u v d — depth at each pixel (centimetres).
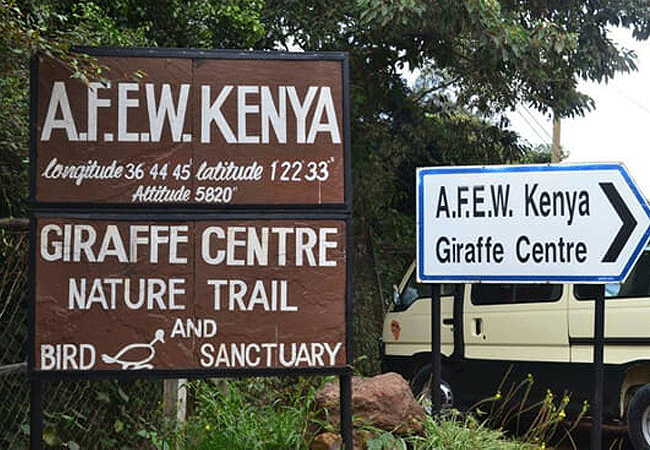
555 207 532
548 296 870
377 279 1320
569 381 839
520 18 1173
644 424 780
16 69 509
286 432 530
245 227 455
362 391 555
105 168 449
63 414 529
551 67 1170
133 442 575
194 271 450
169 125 455
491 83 1236
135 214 448
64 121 447
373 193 1282
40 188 443
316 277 457
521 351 884
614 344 806
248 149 459
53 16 590
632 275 802
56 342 438
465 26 1026
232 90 461
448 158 1384
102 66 451
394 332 1045
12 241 514
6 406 518
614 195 520
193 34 891
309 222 458
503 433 669
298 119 463
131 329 444
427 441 555
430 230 555
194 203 453
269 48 1098
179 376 444
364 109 1224
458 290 936
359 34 1165
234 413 552
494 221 543
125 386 580
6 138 529
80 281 442
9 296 505
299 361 452
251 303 452
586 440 930
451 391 955
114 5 819
